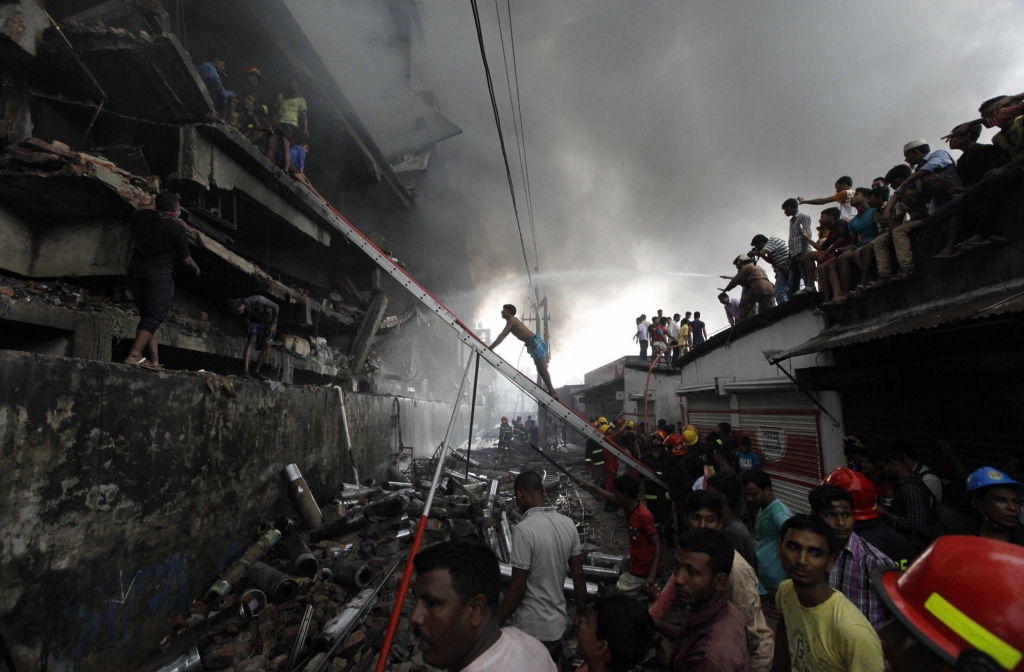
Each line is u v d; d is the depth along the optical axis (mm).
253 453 5730
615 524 9000
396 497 7445
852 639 1716
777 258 9031
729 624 1915
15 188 4992
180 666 3732
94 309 5133
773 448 8289
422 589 1425
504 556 6508
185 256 4863
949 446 4645
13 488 2850
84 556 3320
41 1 5531
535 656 1451
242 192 7637
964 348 4516
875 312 5949
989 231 4293
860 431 6223
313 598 4777
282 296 8742
